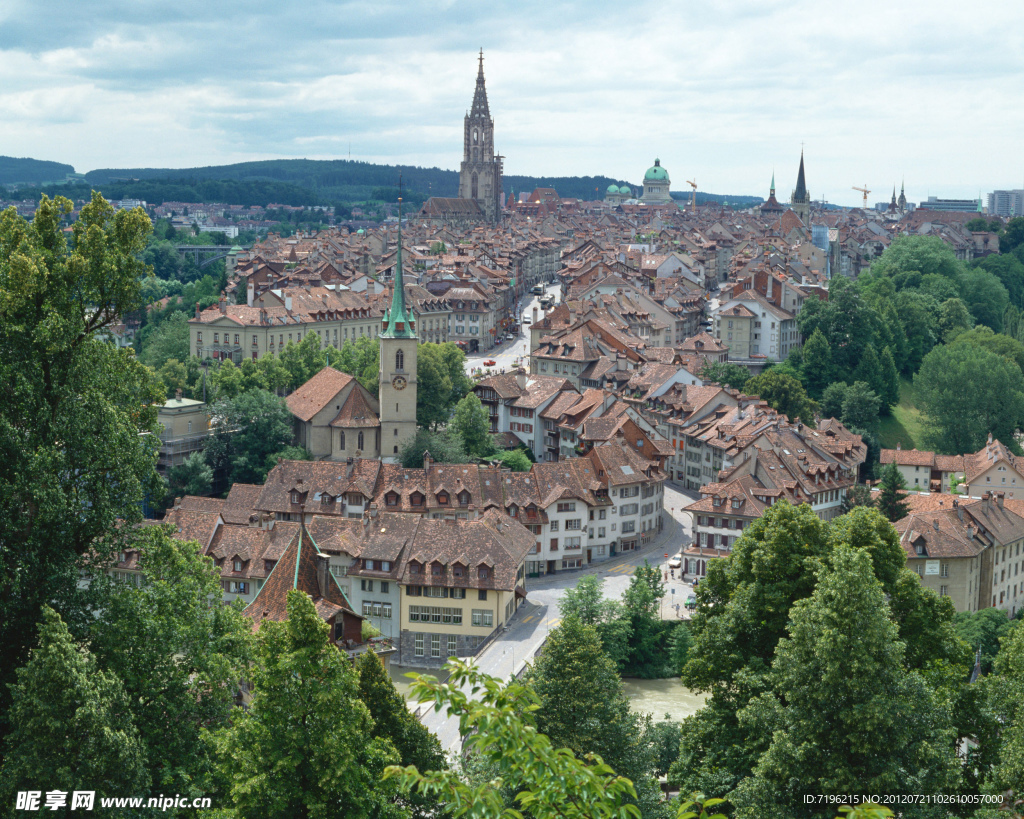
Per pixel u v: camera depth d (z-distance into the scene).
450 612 171.25
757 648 96.38
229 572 173.00
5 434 82.56
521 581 186.00
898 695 79.31
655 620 173.75
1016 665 89.38
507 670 155.00
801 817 77.44
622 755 102.38
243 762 78.31
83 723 70.56
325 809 78.44
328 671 81.12
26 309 86.50
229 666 83.81
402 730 101.00
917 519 187.50
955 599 183.88
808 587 95.12
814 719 78.81
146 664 81.31
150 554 89.88
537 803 42.06
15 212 92.88
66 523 84.44
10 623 81.31
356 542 176.88
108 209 95.69
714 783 86.38
